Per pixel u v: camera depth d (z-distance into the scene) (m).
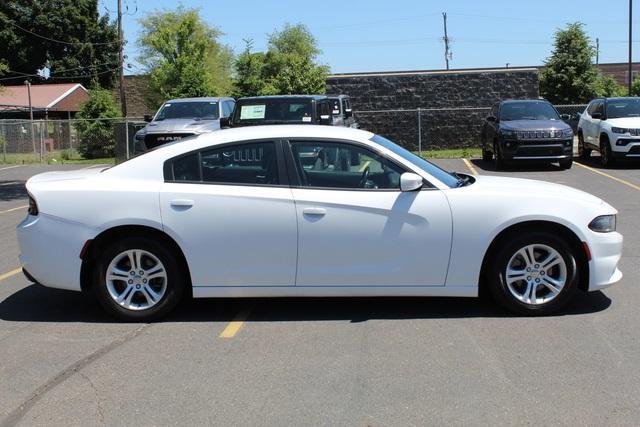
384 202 5.25
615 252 5.39
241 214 5.27
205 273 5.35
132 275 5.44
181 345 4.92
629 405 3.79
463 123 25.09
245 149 5.42
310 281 5.33
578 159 18.92
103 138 27.75
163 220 5.28
